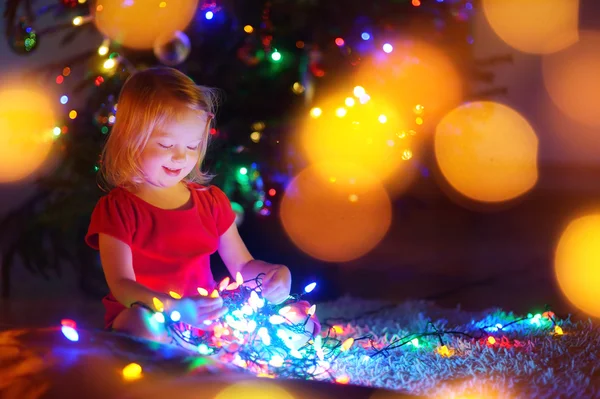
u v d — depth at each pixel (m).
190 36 3.20
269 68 3.15
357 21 3.16
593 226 5.64
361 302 3.39
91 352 1.54
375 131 3.19
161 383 1.44
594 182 6.92
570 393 1.58
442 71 3.36
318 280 3.84
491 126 6.03
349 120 3.17
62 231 3.35
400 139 3.27
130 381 1.44
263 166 3.18
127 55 3.16
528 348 2.06
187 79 2.20
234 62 3.19
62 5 3.19
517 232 5.62
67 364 1.48
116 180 2.19
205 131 2.33
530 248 5.03
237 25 3.12
